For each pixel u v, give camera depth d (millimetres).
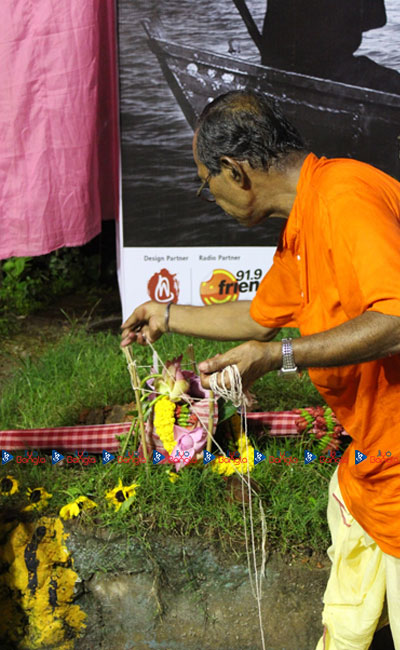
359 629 2203
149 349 4160
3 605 2777
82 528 2854
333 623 2271
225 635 2693
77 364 4078
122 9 3826
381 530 2020
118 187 4344
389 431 1927
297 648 2674
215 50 3928
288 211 1999
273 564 2779
